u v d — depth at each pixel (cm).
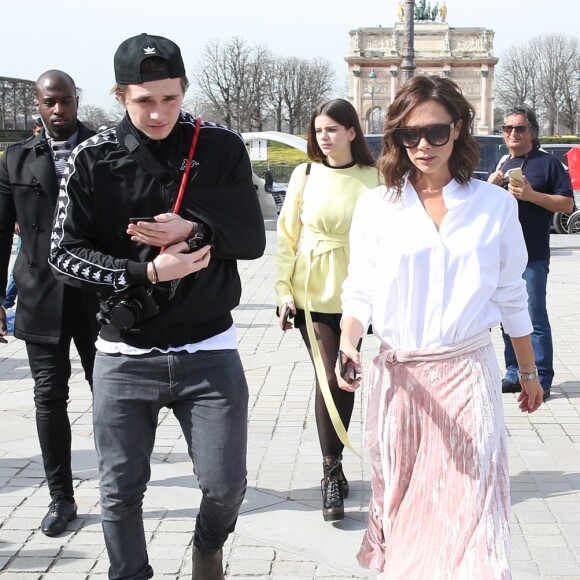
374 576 387
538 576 387
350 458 538
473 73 8962
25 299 427
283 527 439
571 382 715
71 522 445
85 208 313
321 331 459
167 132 307
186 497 479
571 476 509
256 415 633
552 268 1459
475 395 306
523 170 642
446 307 308
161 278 299
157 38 304
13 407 658
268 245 1825
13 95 7356
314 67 9550
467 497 301
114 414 316
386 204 317
